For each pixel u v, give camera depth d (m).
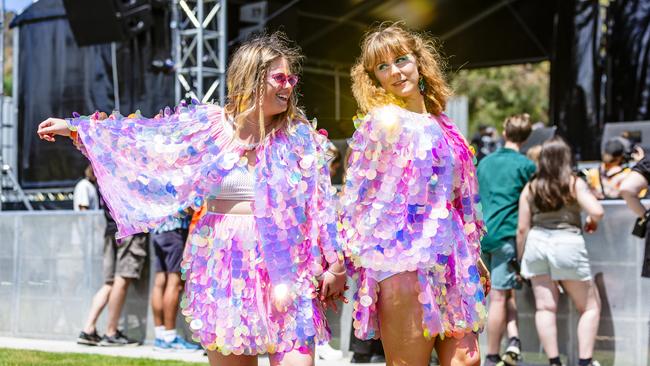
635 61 15.29
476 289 4.41
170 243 9.46
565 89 16.31
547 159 7.36
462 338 4.41
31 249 10.93
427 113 4.58
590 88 16.00
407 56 4.48
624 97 15.46
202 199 4.45
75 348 9.73
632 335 7.55
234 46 15.48
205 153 4.43
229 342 4.28
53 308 10.72
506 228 7.68
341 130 18.61
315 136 4.51
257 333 4.27
